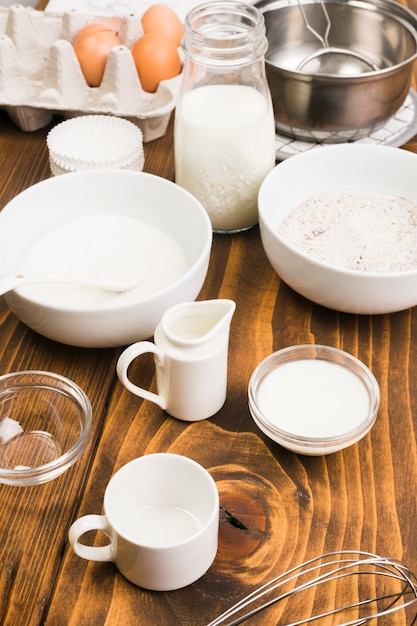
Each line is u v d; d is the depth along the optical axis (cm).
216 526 78
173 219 112
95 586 80
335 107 124
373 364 101
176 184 115
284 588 79
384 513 86
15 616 78
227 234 120
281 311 108
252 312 108
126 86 132
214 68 110
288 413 92
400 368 101
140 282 102
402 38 136
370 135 132
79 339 96
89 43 134
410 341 104
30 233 111
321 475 89
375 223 111
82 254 108
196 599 79
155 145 135
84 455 91
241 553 82
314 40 143
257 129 111
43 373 94
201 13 109
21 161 132
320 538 83
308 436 89
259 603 78
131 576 78
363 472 89
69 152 128
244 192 115
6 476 84
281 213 115
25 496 87
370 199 116
